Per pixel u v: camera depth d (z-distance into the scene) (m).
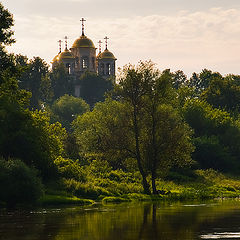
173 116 143.62
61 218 80.00
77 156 173.12
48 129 140.00
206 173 192.00
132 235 62.00
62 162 138.00
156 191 139.00
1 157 108.94
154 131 140.25
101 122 146.12
